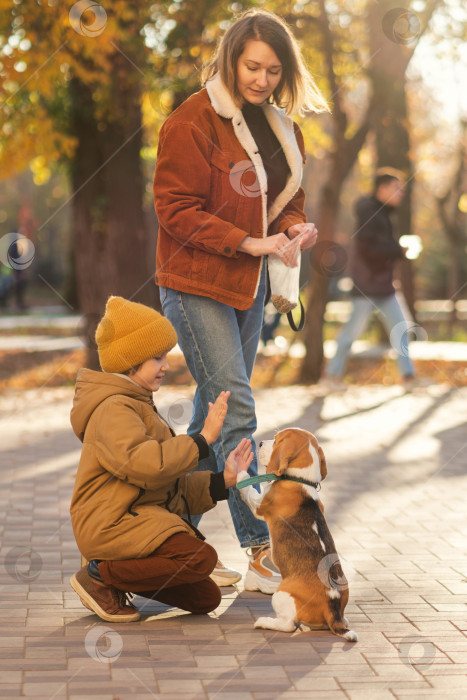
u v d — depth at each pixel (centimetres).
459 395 1300
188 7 1309
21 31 1259
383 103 1370
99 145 1508
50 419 1095
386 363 1647
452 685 349
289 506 419
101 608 422
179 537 416
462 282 3650
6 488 720
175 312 479
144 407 437
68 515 632
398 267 1842
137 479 414
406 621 423
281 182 486
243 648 385
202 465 490
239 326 498
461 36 1517
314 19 1346
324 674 358
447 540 580
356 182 3194
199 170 459
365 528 611
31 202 4859
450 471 808
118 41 1271
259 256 476
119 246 1496
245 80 459
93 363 1455
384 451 898
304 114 509
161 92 1373
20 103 1495
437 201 2683
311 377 1448
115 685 344
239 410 477
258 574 474
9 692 336
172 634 403
